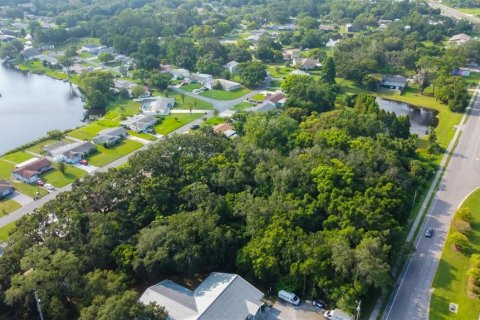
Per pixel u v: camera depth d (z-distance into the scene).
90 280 89.19
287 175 122.44
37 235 103.25
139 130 196.75
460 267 109.44
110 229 104.44
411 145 161.00
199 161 131.00
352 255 95.00
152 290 93.62
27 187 153.75
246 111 199.50
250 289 94.38
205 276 106.50
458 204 136.00
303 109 199.62
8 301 86.31
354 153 135.38
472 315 94.88
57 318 86.44
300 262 98.31
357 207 110.38
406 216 127.19
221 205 114.19
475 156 166.38
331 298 94.69
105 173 125.31
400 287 103.19
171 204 118.31
